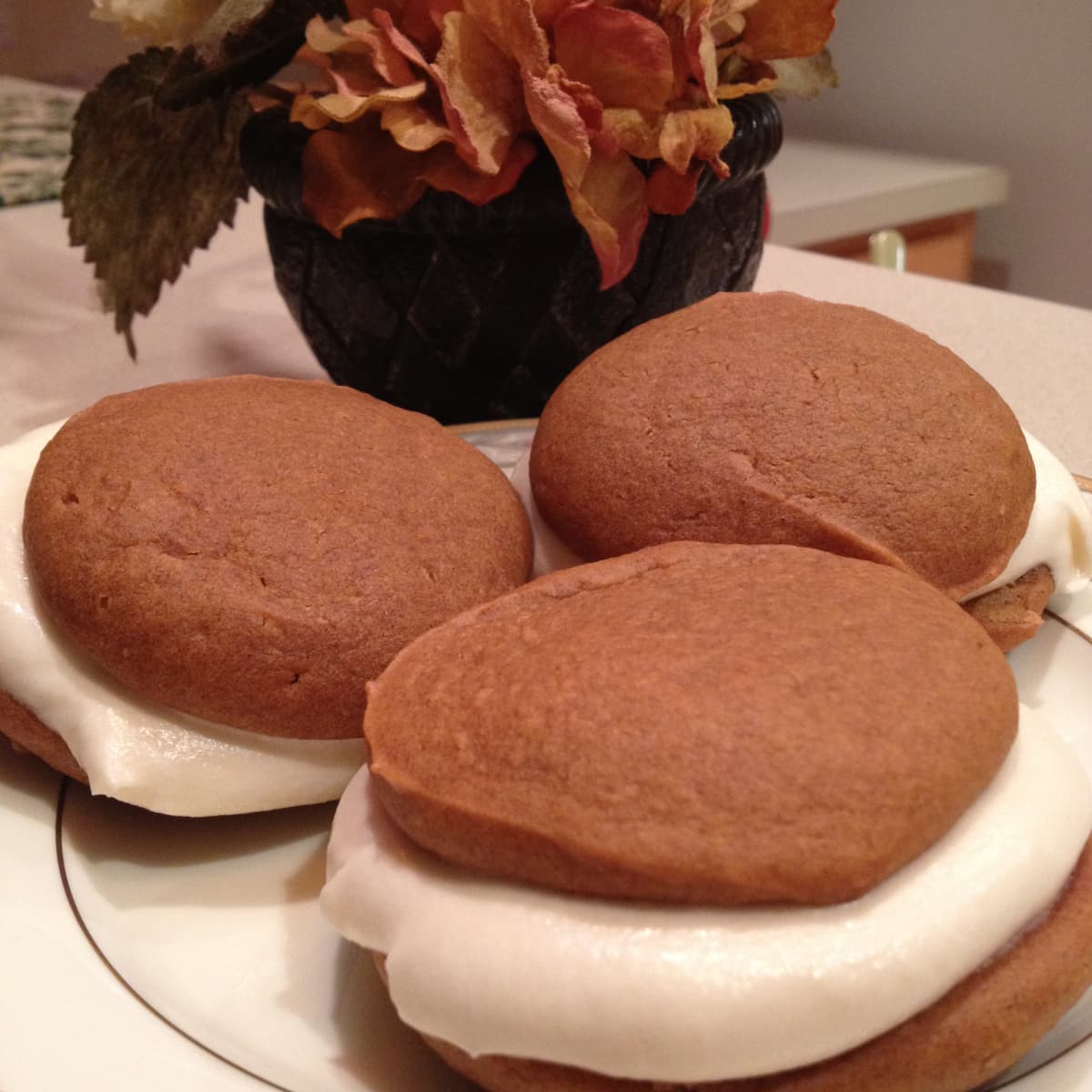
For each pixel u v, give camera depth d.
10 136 0.63
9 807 0.20
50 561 0.20
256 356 0.37
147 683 0.19
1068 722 0.22
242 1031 0.17
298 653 0.19
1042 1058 0.16
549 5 0.25
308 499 0.20
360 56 0.26
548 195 0.27
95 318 0.40
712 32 0.27
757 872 0.15
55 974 0.18
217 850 0.20
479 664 0.17
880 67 0.69
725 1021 0.14
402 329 0.29
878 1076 0.15
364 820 0.17
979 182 0.62
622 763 0.15
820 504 0.21
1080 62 0.59
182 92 0.28
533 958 0.15
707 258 0.30
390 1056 0.17
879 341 0.23
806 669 0.16
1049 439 0.30
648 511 0.21
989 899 0.15
